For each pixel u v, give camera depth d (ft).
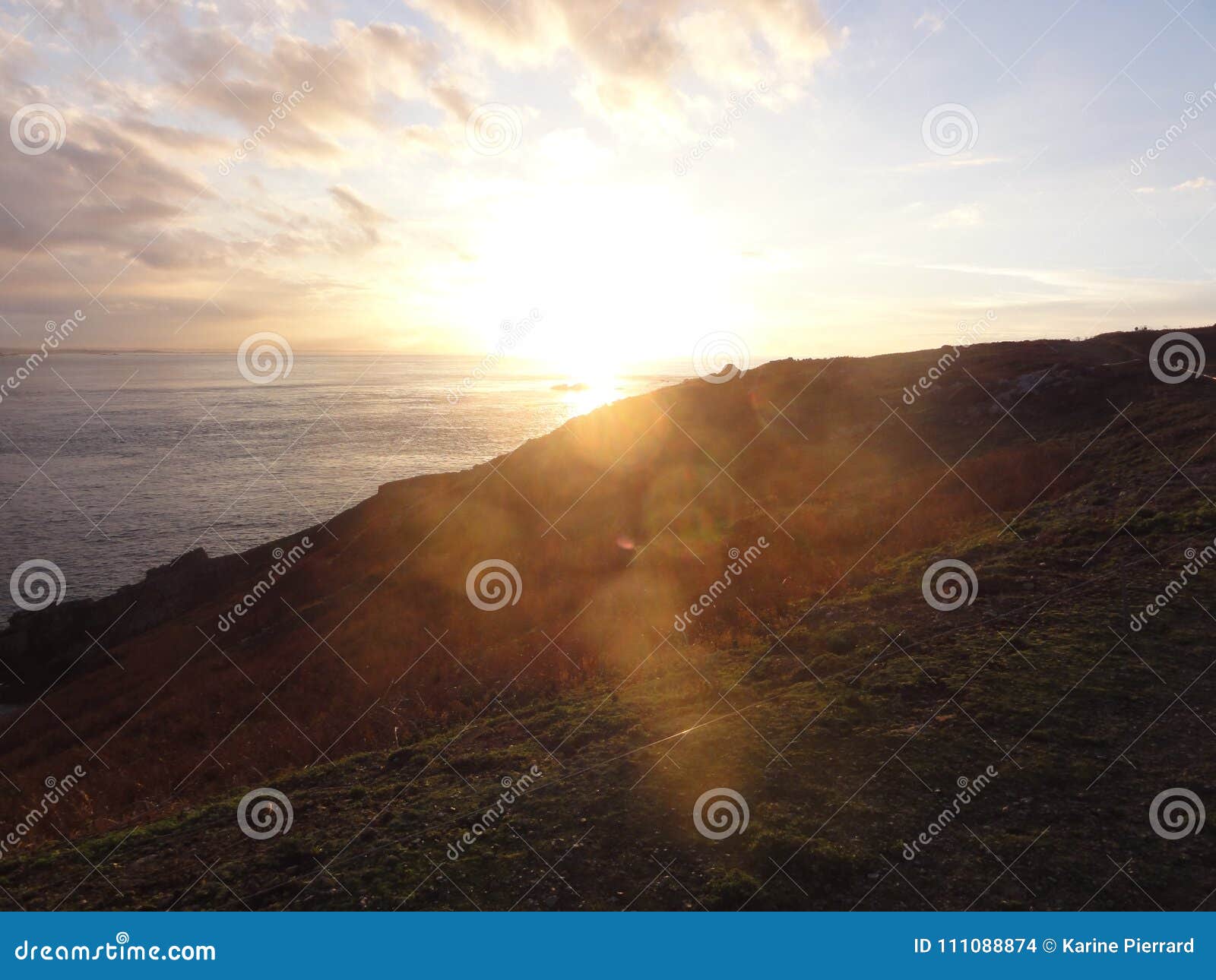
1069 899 18.75
